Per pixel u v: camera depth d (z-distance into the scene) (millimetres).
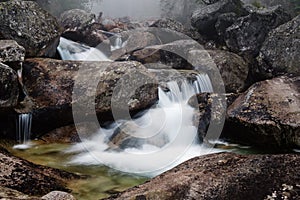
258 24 10922
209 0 14055
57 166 5566
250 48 10883
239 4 12930
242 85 9789
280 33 9664
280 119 5988
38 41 8156
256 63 9914
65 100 6629
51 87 6832
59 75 6992
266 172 3502
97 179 4992
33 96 6762
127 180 5047
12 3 8195
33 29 8211
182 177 3553
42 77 6996
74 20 11945
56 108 6586
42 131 6750
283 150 6055
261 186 3350
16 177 4262
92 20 12086
